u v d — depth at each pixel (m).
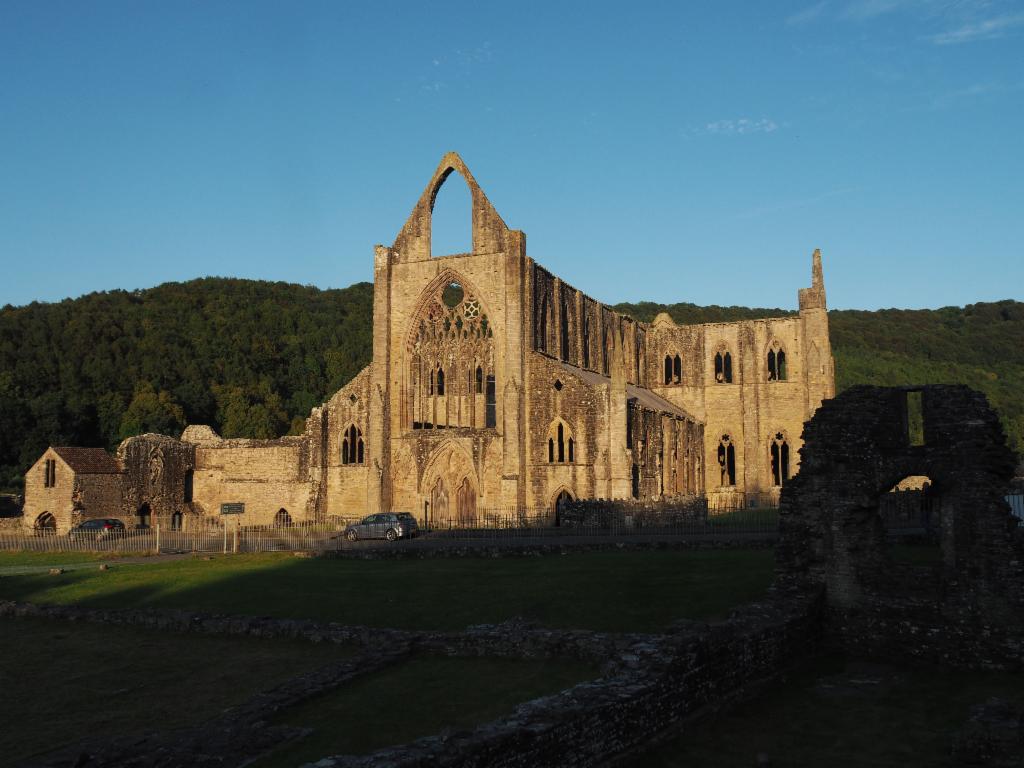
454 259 77.38
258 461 82.44
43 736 20.67
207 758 17.83
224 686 24.89
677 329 102.75
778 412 96.06
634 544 46.41
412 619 31.92
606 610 30.88
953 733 20.28
